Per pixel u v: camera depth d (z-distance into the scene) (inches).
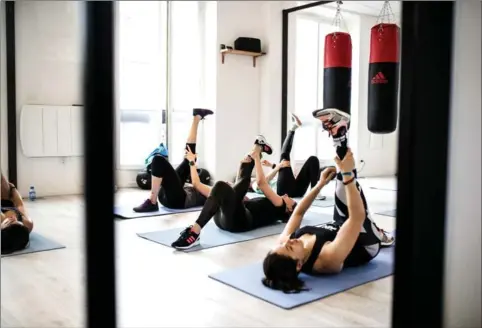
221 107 279.7
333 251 108.3
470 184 67.1
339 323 86.9
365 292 102.4
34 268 118.0
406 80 42.5
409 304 43.9
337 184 115.6
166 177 190.5
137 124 269.1
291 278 103.7
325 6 295.4
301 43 311.9
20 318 87.4
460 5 61.5
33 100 228.2
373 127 161.2
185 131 282.0
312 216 183.2
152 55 269.6
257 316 90.1
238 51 278.1
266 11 288.2
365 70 334.0
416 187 43.2
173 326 85.5
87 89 37.4
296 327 85.3
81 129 37.9
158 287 105.8
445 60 42.0
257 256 131.0
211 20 277.1
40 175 233.3
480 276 70.4
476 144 67.8
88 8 36.6
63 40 233.0
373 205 213.6
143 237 150.9
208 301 97.6
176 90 277.6
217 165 280.4
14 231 131.3
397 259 44.2
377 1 290.7
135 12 262.2
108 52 37.2
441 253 44.1
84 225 38.9
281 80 293.3
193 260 127.0
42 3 225.6
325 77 185.5
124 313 90.9
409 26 41.9
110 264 39.4
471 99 65.6
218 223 158.7
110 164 38.3
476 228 68.8
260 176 161.8
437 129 42.8
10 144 221.1
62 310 91.2
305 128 318.0
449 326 63.9
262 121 295.3
